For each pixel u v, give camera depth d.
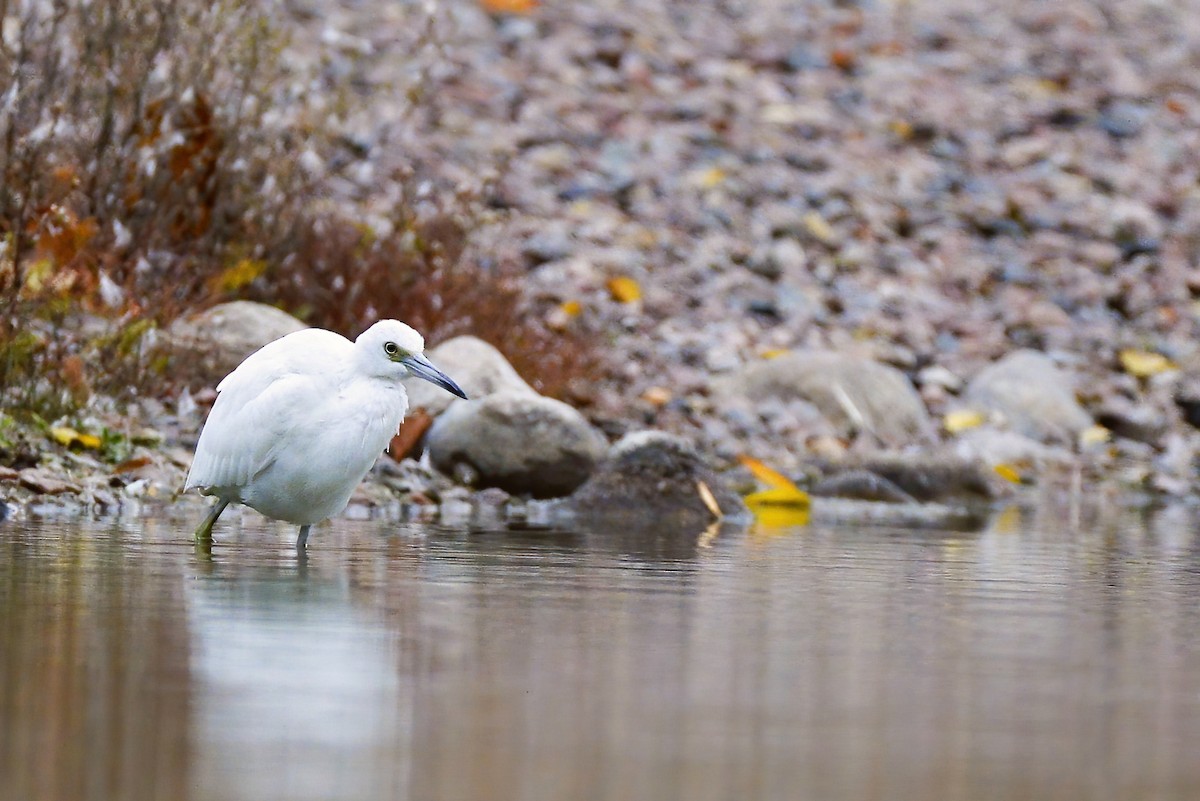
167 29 15.53
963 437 18.19
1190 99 28.42
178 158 15.60
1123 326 21.75
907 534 12.59
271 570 9.02
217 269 15.46
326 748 5.43
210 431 10.05
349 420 9.80
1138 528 13.66
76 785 4.97
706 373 18.62
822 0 30.83
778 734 5.75
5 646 6.69
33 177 14.12
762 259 21.70
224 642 6.91
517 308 17.88
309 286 16.06
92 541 9.91
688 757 5.44
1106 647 7.48
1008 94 27.92
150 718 5.70
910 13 30.70
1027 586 9.55
